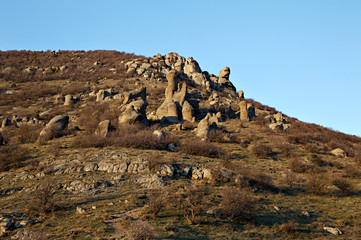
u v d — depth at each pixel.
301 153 38.03
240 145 40.00
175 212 18.34
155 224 16.17
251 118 59.88
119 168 26.17
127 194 21.41
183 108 53.50
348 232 17.62
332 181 26.53
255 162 33.16
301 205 22.16
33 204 18.53
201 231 15.90
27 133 40.94
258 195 23.34
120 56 114.81
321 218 19.91
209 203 20.23
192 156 31.48
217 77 105.31
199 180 25.27
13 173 26.02
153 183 23.44
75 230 14.94
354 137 58.53
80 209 18.11
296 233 16.98
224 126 50.31
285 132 49.91
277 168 31.61
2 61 106.75
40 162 28.31
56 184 22.69
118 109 54.00
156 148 34.16
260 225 17.95
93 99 67.81
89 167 26.42
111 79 87.00
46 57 117.69
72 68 101.38
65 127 43.31
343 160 36.56
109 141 34.69
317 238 16.55
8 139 40.19
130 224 15.91
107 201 19.94
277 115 60.12
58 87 80.38
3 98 69.25
